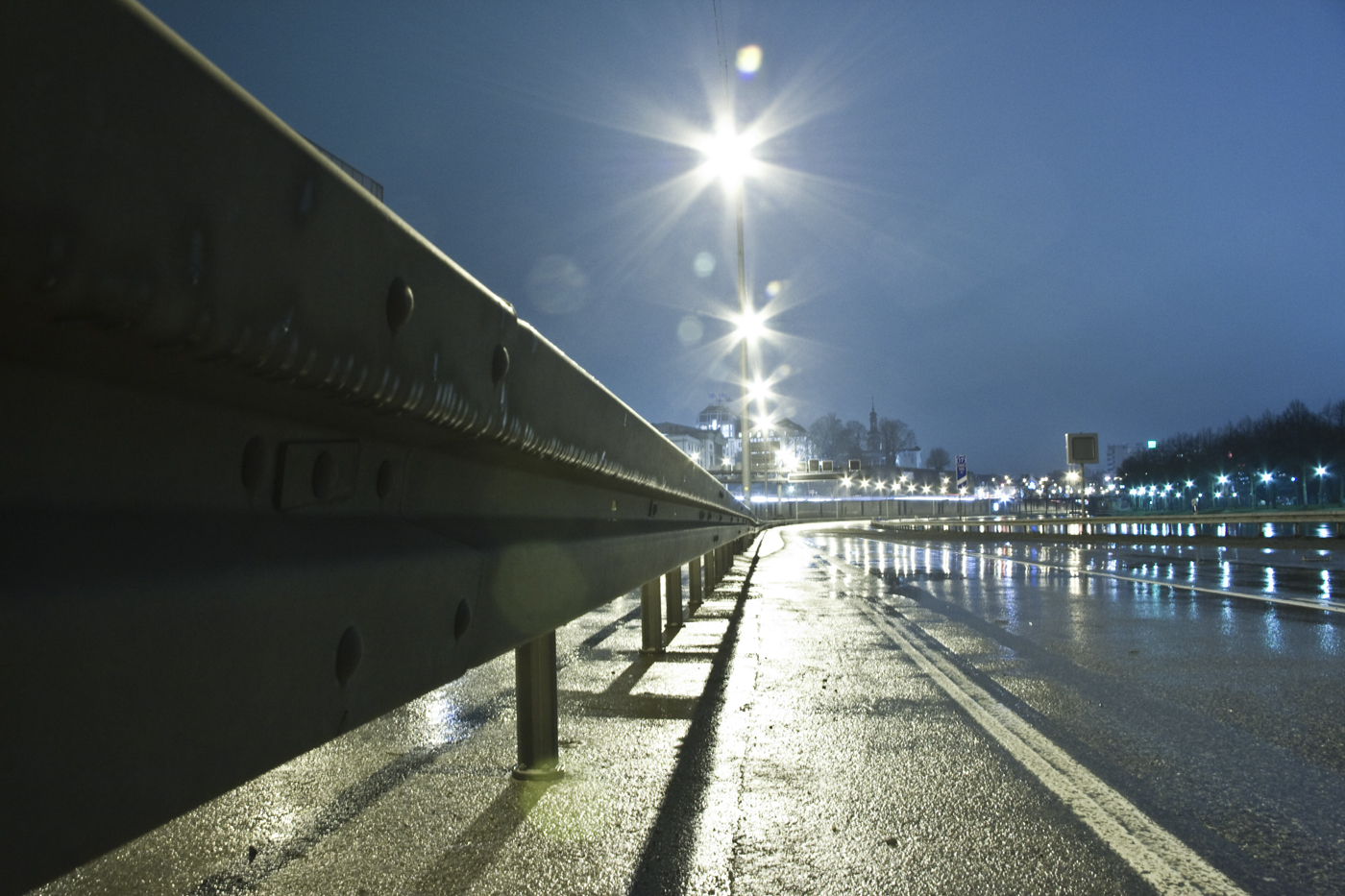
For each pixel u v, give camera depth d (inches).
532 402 86.0
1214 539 1162.0
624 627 362.0
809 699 225.0
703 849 124.1
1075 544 1374.3
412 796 144.7
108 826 35.0
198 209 35.6
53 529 34.9
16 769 31.0
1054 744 183.6
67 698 33.3
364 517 63.4
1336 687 244.7
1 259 27.0
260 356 40.7
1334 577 620.4
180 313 34.7
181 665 39.5
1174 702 224.7
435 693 230.7
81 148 29.7
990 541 1598.2
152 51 33.1
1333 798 151.2
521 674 155.6
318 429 55.5
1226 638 335.0
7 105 26.9
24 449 34.6
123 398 39.4
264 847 121.7
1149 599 477.7
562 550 110.4
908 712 211.9
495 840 125.3
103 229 30.5
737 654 294.7
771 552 1170.0
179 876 111.3
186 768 39.8
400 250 54.7
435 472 76.1
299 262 43.1
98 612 34.8
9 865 30.5
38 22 28.0
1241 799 150.3
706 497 307.3
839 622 381.7
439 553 68.9
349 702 54.6
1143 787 155.7
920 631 353.7
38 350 33.6
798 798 147.3
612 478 140.3
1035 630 357.7
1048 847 127.6
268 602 46.2
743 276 1430.9
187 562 41.1
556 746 156.9
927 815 140.1
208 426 45.1
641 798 145.6
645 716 204.7
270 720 46.3
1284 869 121.1
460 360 65.9
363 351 50.1
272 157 40.8
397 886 109.2
